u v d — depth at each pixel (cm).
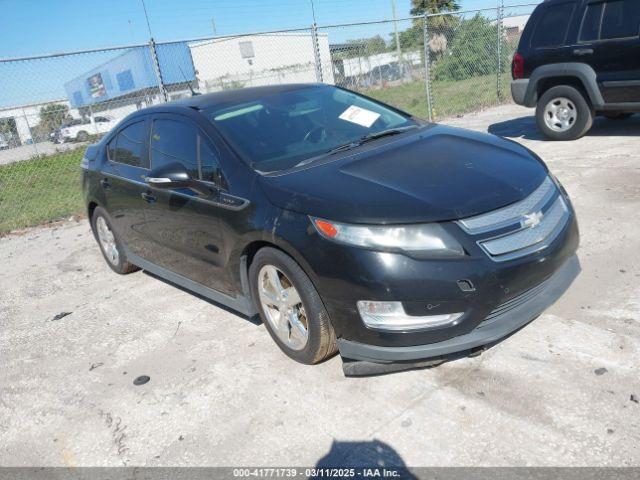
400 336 272
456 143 361
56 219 808
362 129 400
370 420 278
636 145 719
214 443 281
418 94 1492
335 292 283
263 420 292
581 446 241
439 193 287
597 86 743
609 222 479
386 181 303
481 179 301
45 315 475
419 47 1504
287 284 326
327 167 330
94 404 331
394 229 271
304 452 265
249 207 325
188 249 399
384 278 267
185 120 402
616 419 253
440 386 295
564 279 312
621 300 351
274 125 384
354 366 297
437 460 246
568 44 763
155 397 327
